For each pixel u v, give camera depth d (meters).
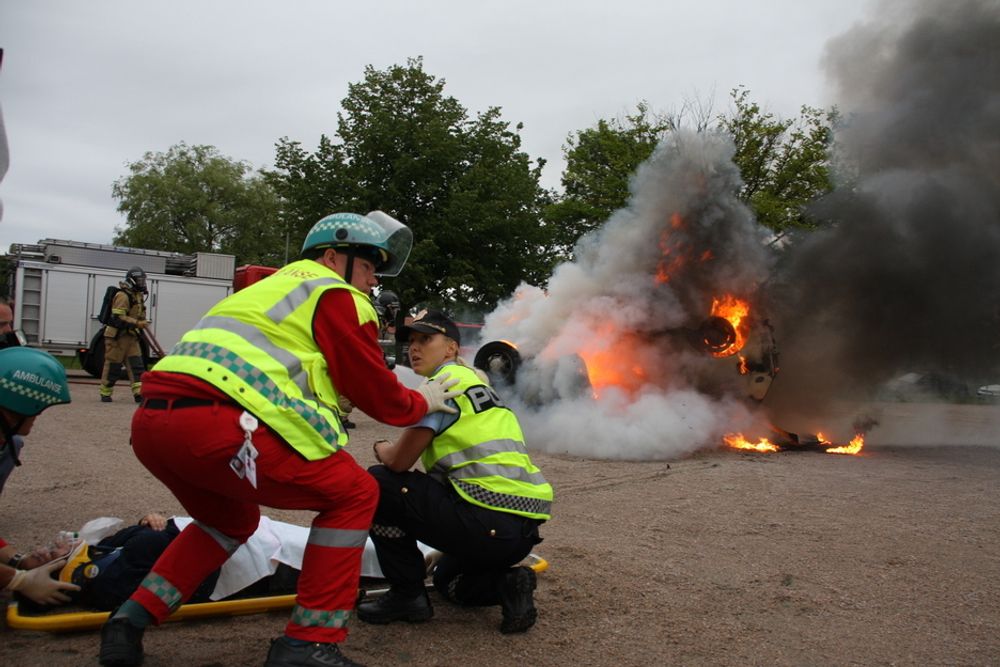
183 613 3.24
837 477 7.77
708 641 3.33
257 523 3.04
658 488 6.89
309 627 2.62
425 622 3.41
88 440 8.23
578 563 4.40
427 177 26.08
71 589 3.19
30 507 5.30
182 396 2.48
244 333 2.58
